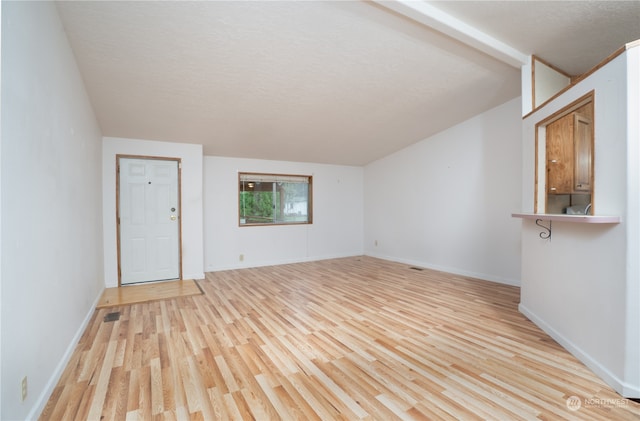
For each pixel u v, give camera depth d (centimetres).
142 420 157
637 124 171
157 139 445
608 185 188
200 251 479
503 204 435
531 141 300
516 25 262
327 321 298
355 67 318
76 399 175
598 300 197
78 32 239
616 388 178
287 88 347
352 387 187
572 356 223
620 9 238
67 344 222
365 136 523
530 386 186
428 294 390
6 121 138
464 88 379
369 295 387
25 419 147
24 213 155
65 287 223
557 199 296
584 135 262
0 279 129
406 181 600
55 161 208
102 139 414
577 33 272
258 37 262
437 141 531
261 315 315
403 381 193
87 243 306
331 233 679
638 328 170
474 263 479
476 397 175
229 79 320
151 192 448
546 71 324
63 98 231
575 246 223
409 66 324
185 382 192
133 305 350
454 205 505
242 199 578
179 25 241
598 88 197
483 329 275
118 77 300
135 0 215
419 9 235
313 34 264
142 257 445
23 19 160
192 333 270
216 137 461
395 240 632
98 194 381
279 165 610
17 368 142
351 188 709
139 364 215
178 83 319
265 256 593
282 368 209
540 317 278
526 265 307
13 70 147
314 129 473
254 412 164
